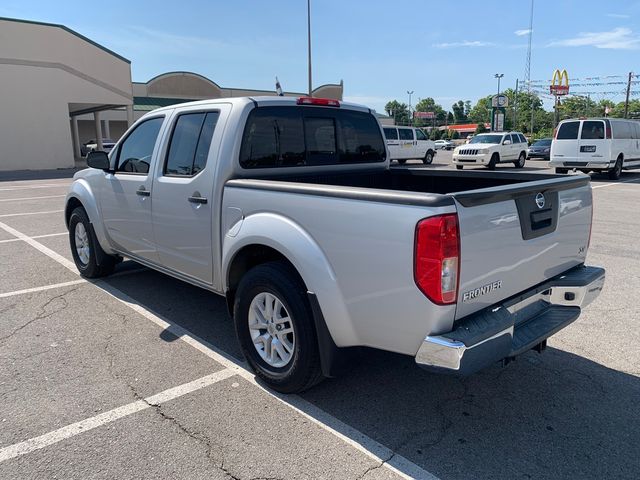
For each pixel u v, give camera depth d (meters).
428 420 3.15
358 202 2.78
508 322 2.76
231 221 3.63
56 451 2.82
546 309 3.40
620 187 16.14
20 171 26.56
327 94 55.22
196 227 3.98
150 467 2.69
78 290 5.63
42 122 27.77
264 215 3.35
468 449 2.86
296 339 3.21
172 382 3.60
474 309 2.75
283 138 4.11
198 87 52.28
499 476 2.63
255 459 2.76
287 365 3.35
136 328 4.56
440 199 2.50
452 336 2.57
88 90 29.31
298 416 3.19
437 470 2.68
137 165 4.81
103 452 2.82
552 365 3.88
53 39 27.53
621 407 3.30
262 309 3.53
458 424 3.11
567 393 3.48
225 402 3.34
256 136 3.90
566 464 2.73
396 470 2.68
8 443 2.89
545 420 3.15
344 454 2.81
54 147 28.34
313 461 2.75
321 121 4.43
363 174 4.86
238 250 3.55
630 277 6.18
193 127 4.13
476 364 2.59
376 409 3.28
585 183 3.61
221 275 3.85
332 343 3.10
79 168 28.44
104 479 2.60
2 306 5.10
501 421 3.14
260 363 3.54
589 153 17.84
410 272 2.59
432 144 29.42
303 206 3.09
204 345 4.21
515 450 2.85
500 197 2.77
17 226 9.61
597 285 3.53
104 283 5.88
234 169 3.76
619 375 3.72
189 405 3.30
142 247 4.79
